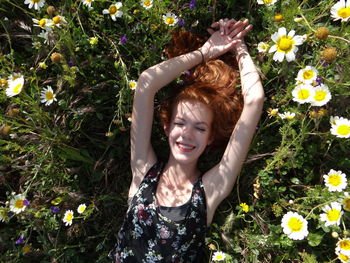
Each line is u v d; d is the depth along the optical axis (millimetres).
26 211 1005
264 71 983
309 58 967
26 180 1068
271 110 969
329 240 953
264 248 968
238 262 979
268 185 991
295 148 930
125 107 1039
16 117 929
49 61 1031
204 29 1086
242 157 935
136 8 1038
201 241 940
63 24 905
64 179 1066
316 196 901
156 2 965
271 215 1019
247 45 1065
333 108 935
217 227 982
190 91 941
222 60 1064
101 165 1085
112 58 1026
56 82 1020
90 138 1057
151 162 1001
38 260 1091
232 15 1062
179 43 1072
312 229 952
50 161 1020
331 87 889
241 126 927
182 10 1055
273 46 871
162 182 977
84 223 1070
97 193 1086
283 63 957
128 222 948
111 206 1084
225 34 1026
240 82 1012
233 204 1036
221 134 999
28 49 1031
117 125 1065
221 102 952
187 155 940
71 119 1036
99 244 1038
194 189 951
